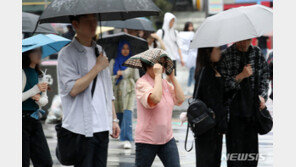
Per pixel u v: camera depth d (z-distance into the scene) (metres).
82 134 6.45
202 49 7.49
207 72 7.46
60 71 6.46
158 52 7.14
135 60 7.46
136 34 13.74
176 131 14.42
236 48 7.64
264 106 7.75
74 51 6.48
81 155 6.51
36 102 7.69
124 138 12.12
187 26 20.20
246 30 7.27
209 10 30.94
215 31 7.39
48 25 11.16
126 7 6.23
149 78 7.19
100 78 6.64
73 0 6.23
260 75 7.78
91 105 6.48
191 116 7.43
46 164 7.93
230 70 7.60
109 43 11.62
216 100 7.43
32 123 7.74
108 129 6.67
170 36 17.66
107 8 6.14
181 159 10.94
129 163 10.55
